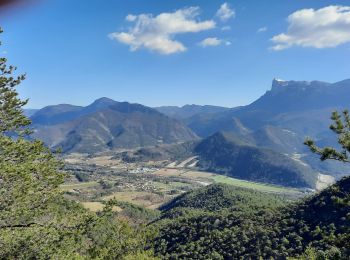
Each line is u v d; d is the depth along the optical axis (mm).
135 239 34219
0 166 20297
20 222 22031
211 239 90812
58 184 23375
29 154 23047
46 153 24281
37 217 22938
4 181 20891
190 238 96625
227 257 83250
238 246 83562
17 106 23312
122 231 33500
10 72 23344
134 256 32906
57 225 23219
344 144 22609
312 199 89500
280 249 76500
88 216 24266
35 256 21312
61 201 24453
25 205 21688
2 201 20562
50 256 21703
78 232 23031
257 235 85000
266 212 96188
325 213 80188
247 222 93562
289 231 81500
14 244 21125
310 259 38875
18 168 20844
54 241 22250
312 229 77625
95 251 26328
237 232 89562
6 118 22953
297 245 76000
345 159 22781
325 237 24062
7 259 20516
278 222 87375
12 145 21922
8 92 22594
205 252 86938
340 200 24328
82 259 25312
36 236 21953
